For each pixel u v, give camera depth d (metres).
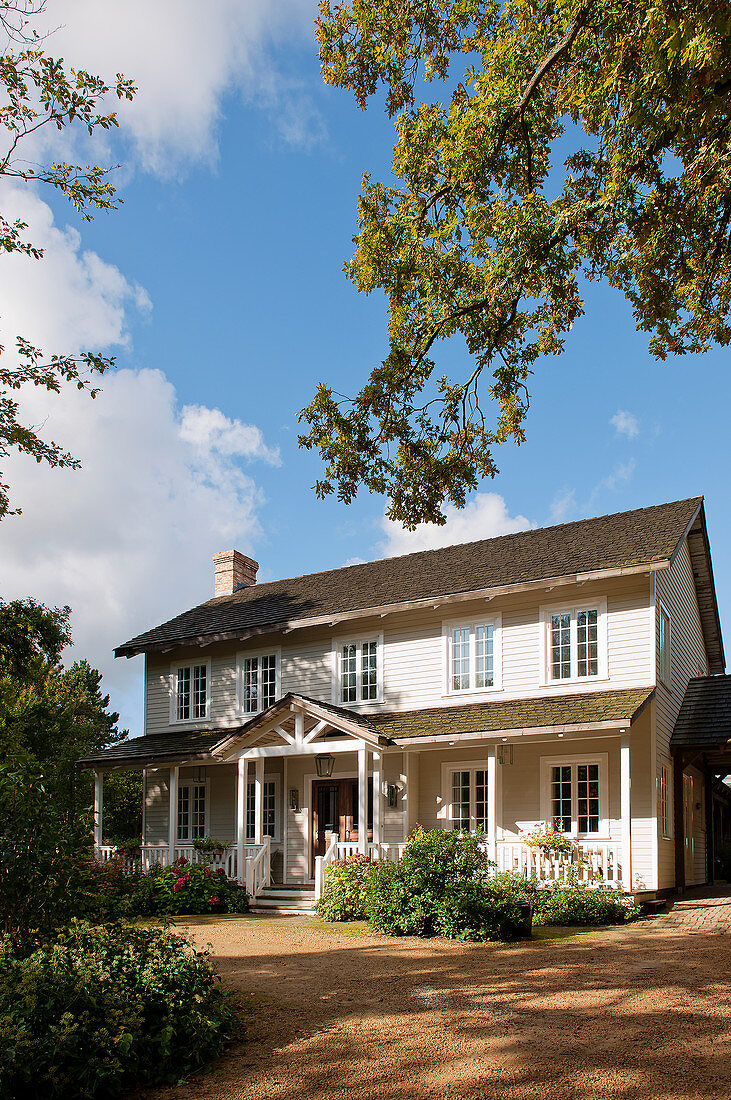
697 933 12.46
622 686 17.89
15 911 7.50
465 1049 6.79
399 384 12.80
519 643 19.52
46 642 21.03
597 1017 7.59
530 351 13.25
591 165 12.12
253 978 9.68
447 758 19.75
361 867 16.62
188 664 25.80
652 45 8.61
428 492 13.53
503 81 11.06
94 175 10.67
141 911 17.05
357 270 12.72
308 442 12.98
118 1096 6.06
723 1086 5.89
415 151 12.01
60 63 9.73
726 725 19.33
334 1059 6.63
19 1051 5.73
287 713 19.64
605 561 18.38
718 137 10.08
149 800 25.52
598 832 17.50
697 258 11.65
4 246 11.02
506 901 12.64
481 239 12.24
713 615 24.72
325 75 12.78
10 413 13.02
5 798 7.55
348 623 22.61
